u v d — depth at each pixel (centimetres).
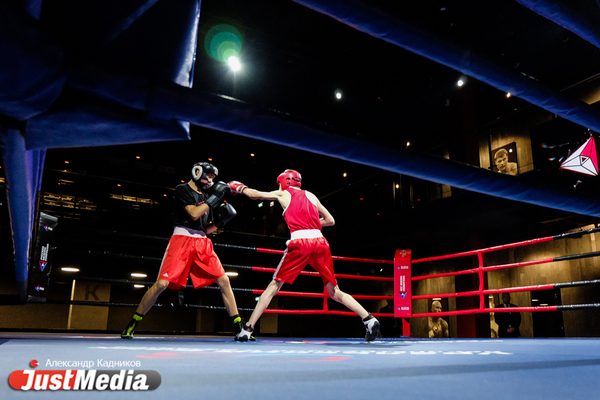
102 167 1354
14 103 80
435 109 1092
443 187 1095
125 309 1399
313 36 838
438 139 1150
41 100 83
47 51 77
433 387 65
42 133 91
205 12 777
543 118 902
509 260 988
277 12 778
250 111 112
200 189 269
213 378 72
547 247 915
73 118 89
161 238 349
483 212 916
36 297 299
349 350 156
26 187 144
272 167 1453
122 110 93
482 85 1002
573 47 805
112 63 89
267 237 1380
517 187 184
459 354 139
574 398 58
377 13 138
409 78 952
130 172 1387
